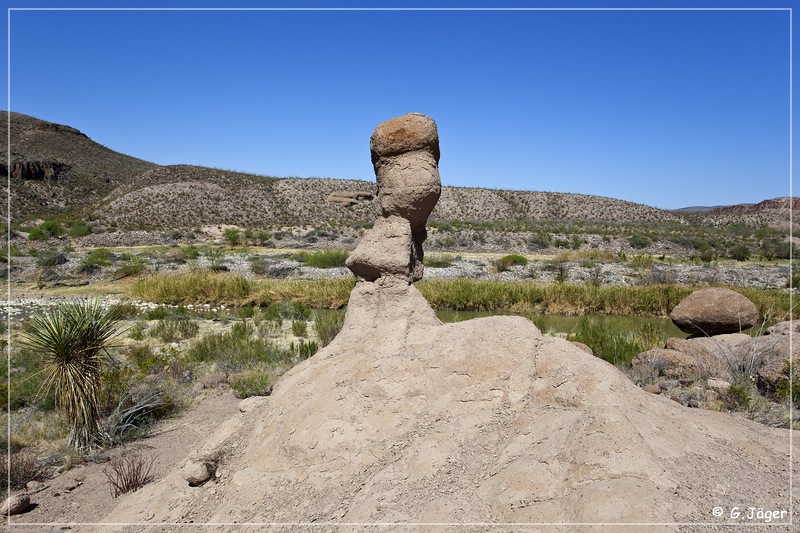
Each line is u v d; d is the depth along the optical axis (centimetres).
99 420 802
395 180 618
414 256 644
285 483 468
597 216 8200
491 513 385
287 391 575
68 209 7475
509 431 479
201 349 1297
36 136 9544
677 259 3775
